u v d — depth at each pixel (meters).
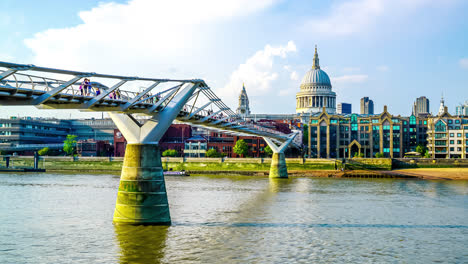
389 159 160.12
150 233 49.94
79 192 91.81
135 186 52.31
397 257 43.12
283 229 54.59
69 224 55.72
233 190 99.06
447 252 45.19
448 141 185.12
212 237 49.62
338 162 161.50
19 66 32.69
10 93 34.72
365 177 149.62
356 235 51.91
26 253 43.12
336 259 42.09
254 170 163.00
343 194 93.00
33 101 36.84
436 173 149.62
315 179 138.12
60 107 41.44
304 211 68.69
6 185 107.00
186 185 111.25
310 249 45.47
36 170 167.00
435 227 57.19
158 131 52.66
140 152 52.28
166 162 171.12
